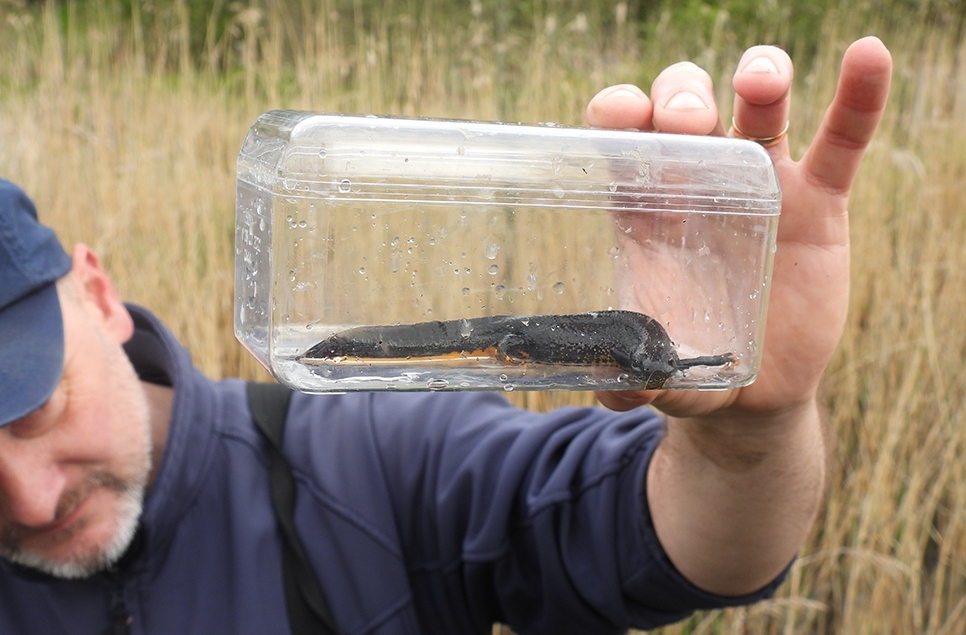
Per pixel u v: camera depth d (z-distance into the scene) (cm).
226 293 142
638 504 65
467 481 71
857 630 109
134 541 68
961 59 194
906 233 155
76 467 65
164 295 139
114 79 186
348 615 69
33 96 180
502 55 186
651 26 260
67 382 65
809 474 62
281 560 69
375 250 52
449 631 72
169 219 148
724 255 55
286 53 212
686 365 54
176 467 69
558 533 67
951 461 120
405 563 72
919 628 105
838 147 57
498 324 53
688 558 64
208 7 263
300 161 51
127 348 76
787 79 58
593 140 54
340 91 179
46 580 67
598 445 68
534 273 53
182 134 169
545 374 53
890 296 143
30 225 66
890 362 134
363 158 52
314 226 51
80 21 262
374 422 74
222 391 75
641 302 54
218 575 69
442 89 177
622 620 66
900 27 215
